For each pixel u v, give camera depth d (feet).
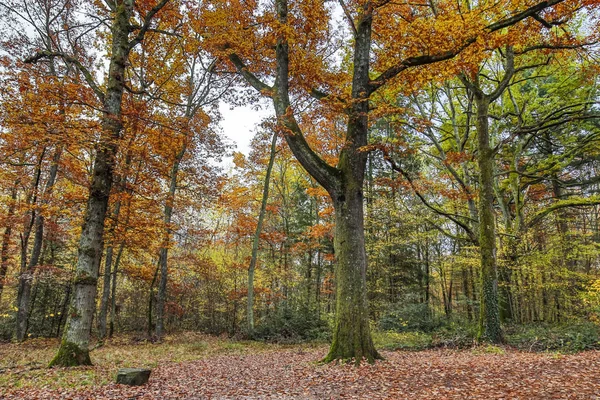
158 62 58.13
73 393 20.26
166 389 22.49
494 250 43.39
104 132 31.37
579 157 67.21
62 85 32.07
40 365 29.32
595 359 27.50
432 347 42.83
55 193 48.96
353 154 31.89
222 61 44.39
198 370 29.91
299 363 32.17
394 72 33.78
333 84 38.45
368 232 75.82
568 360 27.66
